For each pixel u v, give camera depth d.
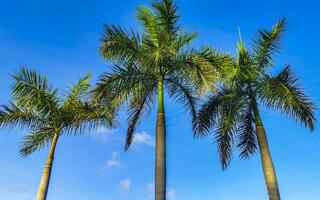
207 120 16.23
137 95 14.12
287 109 14.75
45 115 16.25
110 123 16.33
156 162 12.55
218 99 16.20
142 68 13.73
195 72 13.14
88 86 17.22
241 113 16.08
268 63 15.68
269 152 14.66
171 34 14.07
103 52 13.82
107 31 13.96
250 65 15.02
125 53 13.80
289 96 14.14
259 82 15.47
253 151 16.77
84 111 15.81
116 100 13.73
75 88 17.12
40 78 16.08
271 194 13.71
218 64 13.63
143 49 13.82
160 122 13.32
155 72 14.29
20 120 16.34
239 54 14.68
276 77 14.94
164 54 13.28
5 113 16.17
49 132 16.98
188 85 14.86
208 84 12.71
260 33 15.91
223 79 14.56
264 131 15.16
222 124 15.45
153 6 14.31
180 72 13.95
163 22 14.16
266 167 14.29
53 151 16.45
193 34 14.22
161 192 12.01
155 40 13.86
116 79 13.93
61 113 16.19
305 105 14.43
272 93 14.75
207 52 13.73
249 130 16.72
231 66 14.26
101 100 13.87
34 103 15.89
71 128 16.55
